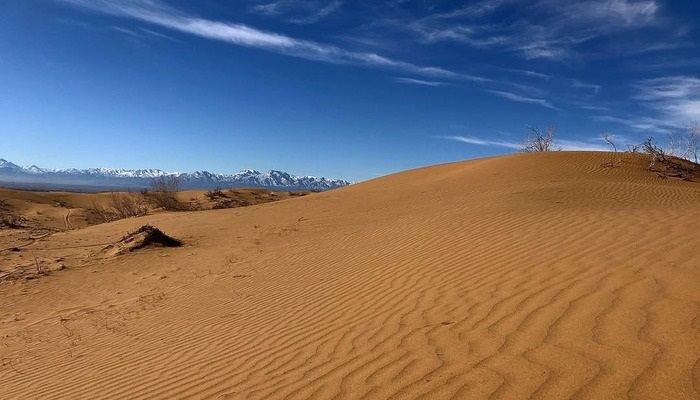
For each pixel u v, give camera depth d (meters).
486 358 3.91
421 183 28.81
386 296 6.57
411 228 11.66
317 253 11.39
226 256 13.46
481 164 31.19
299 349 5.22
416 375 3.87
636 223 7.58
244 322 6.90
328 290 7.71
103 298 10.51
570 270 5.75
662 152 27.16
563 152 30.16
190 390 4.64
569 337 3.98
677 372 3.16
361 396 3.70
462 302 5.50
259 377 4.62
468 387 3.49
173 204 33.09
